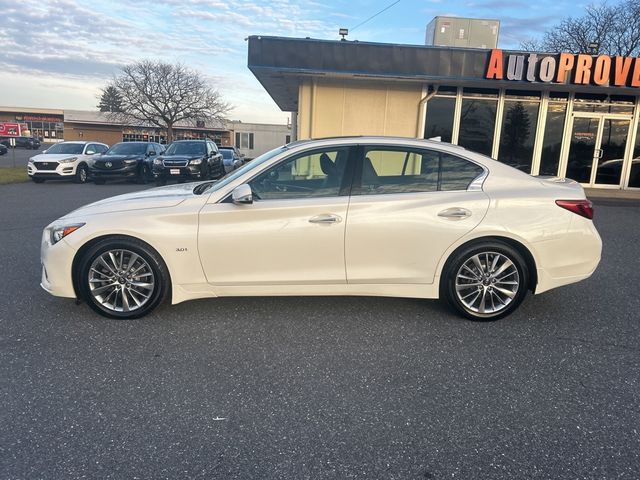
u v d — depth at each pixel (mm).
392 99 14055
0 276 5496
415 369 3465
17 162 31500
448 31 15391
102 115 61031
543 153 14805
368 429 2768
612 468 2469
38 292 4949
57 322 4191
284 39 12570
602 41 28266
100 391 3117
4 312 4402
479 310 4309
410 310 4594
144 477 2367
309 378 3320
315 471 2426
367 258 4195
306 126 14086
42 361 3496
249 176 4250
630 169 14922
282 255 4152
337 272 4211
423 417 2889
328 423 2818
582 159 14914
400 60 12852
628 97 14609
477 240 4227
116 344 3791
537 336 4059
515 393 3166
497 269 4273
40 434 2674
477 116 14453
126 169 17484
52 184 17562
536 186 4371
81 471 2395
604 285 5527
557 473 2428
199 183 5215
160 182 17250
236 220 4125
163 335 3965
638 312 4664
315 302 4766
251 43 12602
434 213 4164
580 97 14594
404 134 14289
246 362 3533
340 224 4125
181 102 50469
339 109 14062
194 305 4629
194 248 4117
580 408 3006
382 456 2543
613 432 2768
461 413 2934
